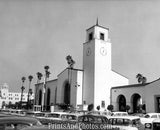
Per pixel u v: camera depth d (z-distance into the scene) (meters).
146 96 42.44
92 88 54.31
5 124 7.03
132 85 48.00
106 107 54.06
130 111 47.06
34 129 4.91
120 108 51.81
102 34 59.69
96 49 56.22
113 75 57.44
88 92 55.44
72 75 59.09
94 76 54.38
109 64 57.53
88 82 56.19
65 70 62.75
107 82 55.97
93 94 53.47
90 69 56.38
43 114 22.22
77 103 55.75
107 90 55.38
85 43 60.03
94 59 55.44
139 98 48.59
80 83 57.28
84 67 58.72
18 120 7.21
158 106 39.88
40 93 84.19
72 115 18.44
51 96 73.31
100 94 54.12
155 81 41.06
